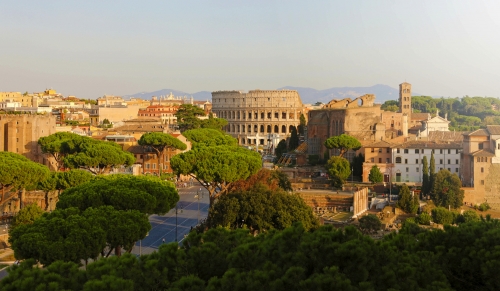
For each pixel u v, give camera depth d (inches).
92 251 2719.0
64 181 5241.1
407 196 6072.8
